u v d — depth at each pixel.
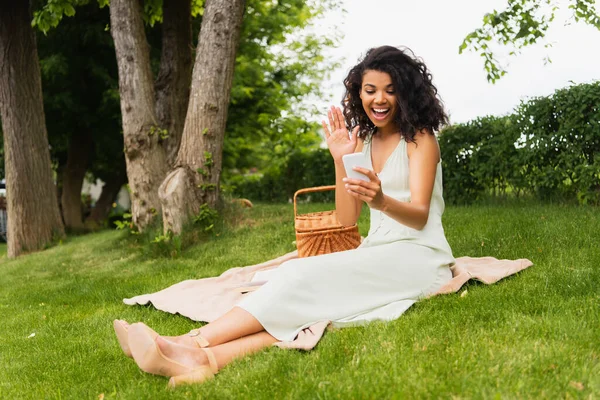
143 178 7.94
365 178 2.86
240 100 15.49
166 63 9.41
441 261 3.38
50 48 13.60
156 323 3.90
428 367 2.42
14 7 10.34
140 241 7.80
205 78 7.50
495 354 2.49
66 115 14.35
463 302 3.26
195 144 7.53
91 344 3.58
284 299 2.89
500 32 8.38
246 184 13.79
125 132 7.98
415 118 3.23
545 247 4.58
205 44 7.50
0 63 10.50
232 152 17.30
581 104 6.88
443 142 8.82
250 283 4.12
